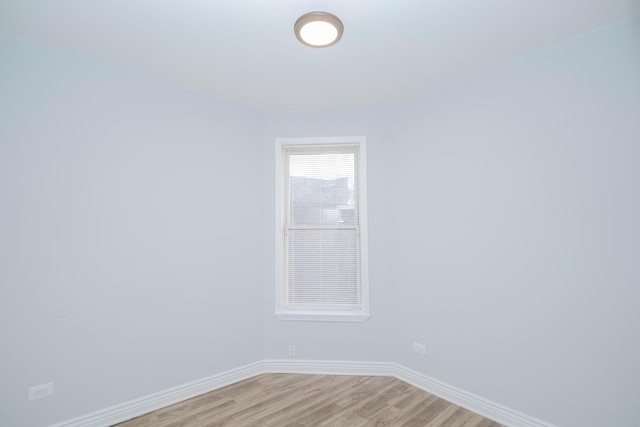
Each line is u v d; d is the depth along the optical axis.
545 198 2.13
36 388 2.03
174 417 2.36
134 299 2.42
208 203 2.85
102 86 2.33
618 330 1.83
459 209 2.59
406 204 2.97
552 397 2.07
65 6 1.74
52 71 2.14
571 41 2.05
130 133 2.45
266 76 2.57
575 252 2.00
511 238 2.29
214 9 1.78
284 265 3.25
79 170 2.22
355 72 2.51
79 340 2.19
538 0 1.71
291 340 3.12
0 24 1.90
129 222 2.41
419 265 2.85
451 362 2.60
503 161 2.35
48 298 2.08
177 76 2.57
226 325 2.90
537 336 2.14
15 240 1.99
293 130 3.24
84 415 2.18
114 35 2.02
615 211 1.86
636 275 1.78
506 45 2.14
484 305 2.42
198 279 2.76
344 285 3.19
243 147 3.10
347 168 3.25
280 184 3.22
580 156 1.99
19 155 2.02
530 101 2.22
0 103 1.97
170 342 2.58
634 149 1.80
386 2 1.74
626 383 1.80
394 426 2.24
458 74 2.54
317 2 1.74
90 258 2.24
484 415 2.37
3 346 1.94
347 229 3.21
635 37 1.83
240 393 2.71
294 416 2.37
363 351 3.06
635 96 1.81
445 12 1.81
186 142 2.74
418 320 2.84
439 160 2.74
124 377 2.35
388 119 3.14
